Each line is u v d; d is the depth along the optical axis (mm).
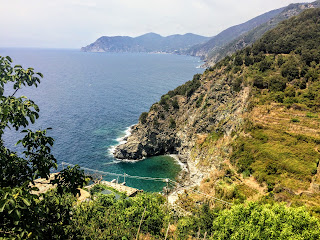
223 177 56844
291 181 45875
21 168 10086
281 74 78625
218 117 84438
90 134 97812
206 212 39375
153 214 35750
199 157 80000
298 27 105062
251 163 54938
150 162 85125
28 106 10180
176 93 112938
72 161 76938
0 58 11328
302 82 71562
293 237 23250
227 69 97188
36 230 8055
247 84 80750
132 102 148500
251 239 24531
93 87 193125
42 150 10422
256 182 50094
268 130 61125
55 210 10750
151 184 70875
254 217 25812
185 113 98062
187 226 36156
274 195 44250
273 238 23953
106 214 32250
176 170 80250
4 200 6875
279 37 107125
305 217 24328
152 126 93125
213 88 93625
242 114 73562
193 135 89000
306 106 63844
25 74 11289
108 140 93188
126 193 54750
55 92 169125
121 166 79250
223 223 28547
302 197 41938
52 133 95688
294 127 58906
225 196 49281
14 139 85625
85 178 11062
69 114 120375
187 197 56500
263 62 86000
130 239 29562
